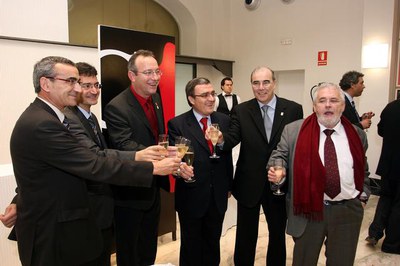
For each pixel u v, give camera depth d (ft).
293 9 20.85
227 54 24.29
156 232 7.54
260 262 9.77
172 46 10.61
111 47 9.02
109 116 6.61
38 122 4.60
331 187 6.02
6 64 9.05
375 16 16.06
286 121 7.32
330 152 6.10
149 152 5.66
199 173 7.06
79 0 18.33
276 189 6.52
